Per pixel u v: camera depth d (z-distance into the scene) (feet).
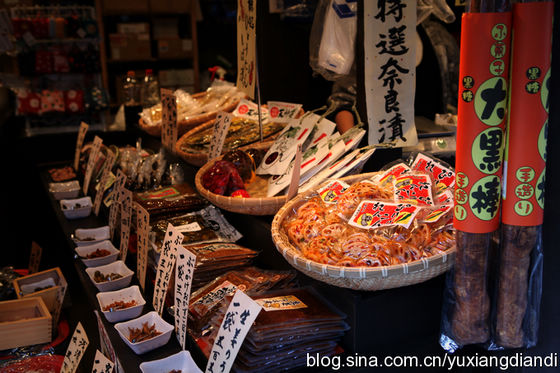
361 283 4.96
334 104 8.87
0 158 17.58
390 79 6.09
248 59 8.84
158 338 5.95
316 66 9.75
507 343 4.81
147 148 13.74
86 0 23.94
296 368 5.10
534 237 4.55
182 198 8.90
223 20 28.76
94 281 7.55
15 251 15.99
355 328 5.17
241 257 6.99
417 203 5.47
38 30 19.01
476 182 4.54
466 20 4.32
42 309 7.91
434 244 5.20
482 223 4.61
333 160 7.11
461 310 4.87
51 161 17.94
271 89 12.79
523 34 4.17
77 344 6.42
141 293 7.29
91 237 9.29
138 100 17.28
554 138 4.64
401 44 5.98
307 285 6.08
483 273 4.75
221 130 9.00
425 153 6.48
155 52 26.66
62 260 11.83
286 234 5.93
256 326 5.03
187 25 27.27
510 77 4.34
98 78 21.13
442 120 9.56
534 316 4.79
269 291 5.86
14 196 17.52
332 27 8.75
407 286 5.34
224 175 7.47
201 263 6.73
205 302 6.11
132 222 8.81
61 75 20.83
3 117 19.11
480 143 4.45
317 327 5.18
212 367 5.04
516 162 4.41
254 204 6.71
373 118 6.24
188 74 26.27
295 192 6.63
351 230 5.46
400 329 5.41
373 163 7.77
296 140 8.07
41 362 7.20
